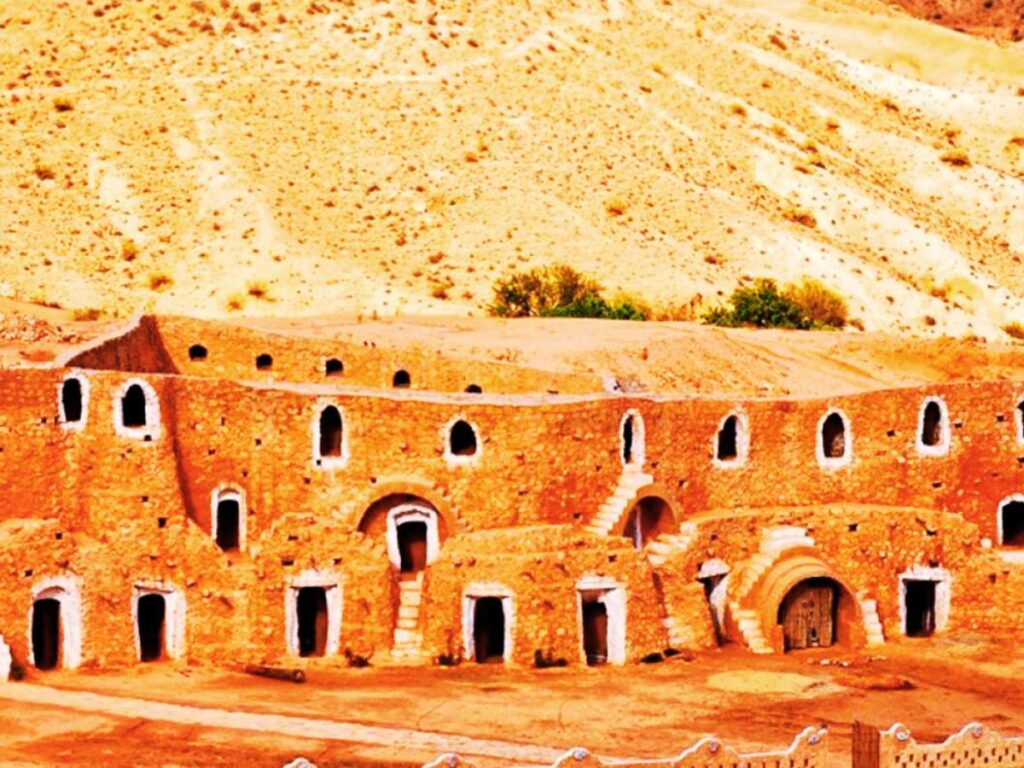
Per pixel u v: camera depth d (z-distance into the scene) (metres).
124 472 72.69
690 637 77.25
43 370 72.56
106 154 173.75
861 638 80.12
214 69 189.75
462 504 77.44
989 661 78.50
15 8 195.12
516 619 73.00
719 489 83.00
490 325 122.69
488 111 190.12
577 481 78.62
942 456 86.94
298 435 76.50
